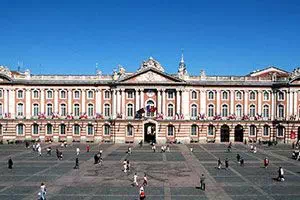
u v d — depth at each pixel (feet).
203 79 379.35
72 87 380.78
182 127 373.61
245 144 364.99
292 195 153.99
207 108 380.78
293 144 337.11
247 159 260.21
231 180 185.57
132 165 230.68
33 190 162.09
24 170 211.41
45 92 381.60
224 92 381.40
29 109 380.58
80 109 381.19
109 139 380.58
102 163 239.09
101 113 380.58
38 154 283.38
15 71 422.82
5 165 229.04
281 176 183.42
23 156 271.28
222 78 380.58
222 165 232.12
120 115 373.20
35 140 379.96
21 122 378.94
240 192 159.74
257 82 379.76
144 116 373.20
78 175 197.77
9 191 159.84
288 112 372.99
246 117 374.84
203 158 263.70
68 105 381.40
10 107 378.53
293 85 370.73
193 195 154.92
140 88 374.02
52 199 147.84
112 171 210.18
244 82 379.14
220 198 149.69
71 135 380.78
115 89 375.86
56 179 186.80
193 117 378.73
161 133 372.79
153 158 262.88
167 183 178.91
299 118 371.76
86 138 380.58
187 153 293.43
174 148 329.93
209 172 207.82
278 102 377.50
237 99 381.40
